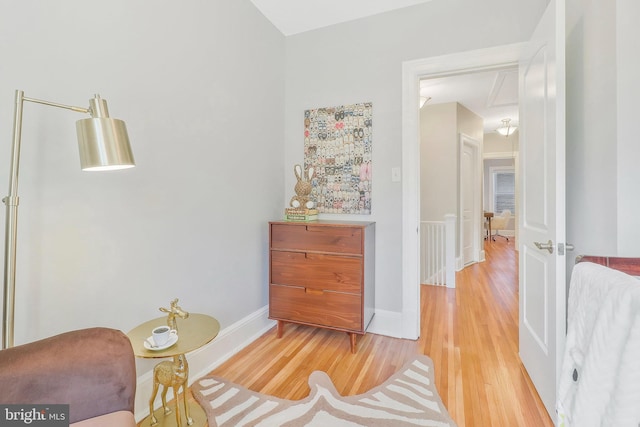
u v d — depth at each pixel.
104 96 1.40
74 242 1.30
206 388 1.77
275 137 2.73
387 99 2.49
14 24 1.11
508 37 2.13
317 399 1.66
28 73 1.15
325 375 1.90
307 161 2.79
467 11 2.24
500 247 7.09
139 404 1.54
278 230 2.39
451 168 4.52
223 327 2.12
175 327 1.40
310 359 2.10
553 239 1.45
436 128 4.61
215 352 2.03
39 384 0.77
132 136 1.52
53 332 1.23
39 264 1.19
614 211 1.32
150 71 1.61
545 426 1.46
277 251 2.40
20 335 1.14
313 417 1.52
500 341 2.35
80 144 1.01
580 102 1.61
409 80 2.41
